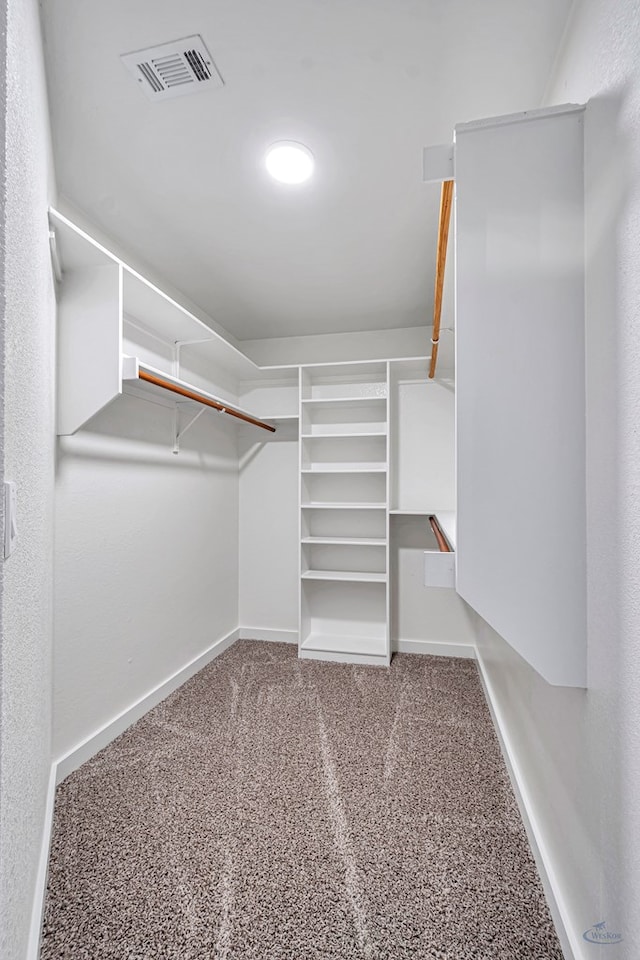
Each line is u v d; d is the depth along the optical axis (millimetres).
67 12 1111
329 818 1577
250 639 3600
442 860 1396
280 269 2531
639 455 747
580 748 1032
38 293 1064
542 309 995
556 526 988
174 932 1171
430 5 1121
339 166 1704
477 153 1016
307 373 3361
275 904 1247
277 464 3592
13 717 802
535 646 995
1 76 590
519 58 1271
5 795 739
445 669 2965
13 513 737
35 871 1150
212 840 1473
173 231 2139
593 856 950
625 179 795
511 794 1709
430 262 2451
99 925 1187
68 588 1826
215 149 1610
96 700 1991
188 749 2006
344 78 1324
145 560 2383
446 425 3314
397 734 2139
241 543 3650
